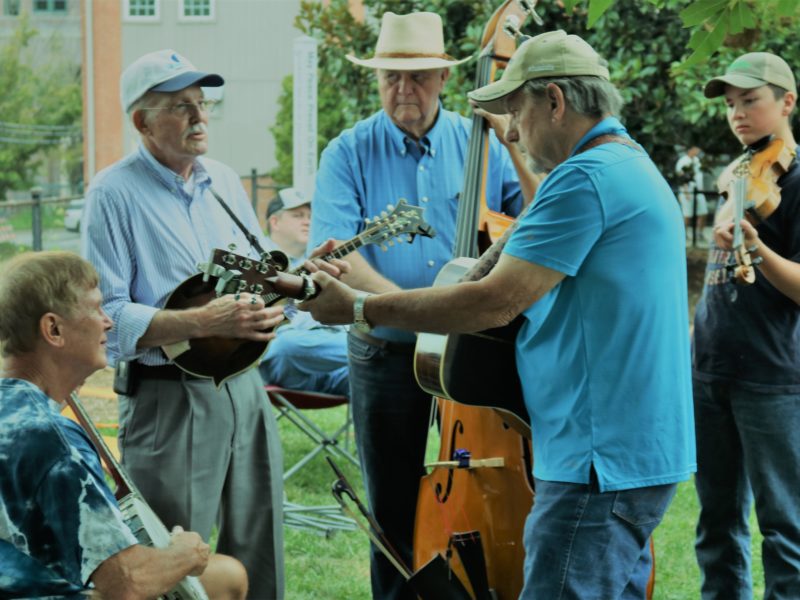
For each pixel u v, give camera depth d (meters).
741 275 3.55
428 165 4.02
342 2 10.91
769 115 3.86
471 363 3.17
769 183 3.73
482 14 9.83
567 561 2.78
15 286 2.46
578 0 3.32
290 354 5.79
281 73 21.61
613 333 2.75
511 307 2.79
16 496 2.33
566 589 2.78
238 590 3.17
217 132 21.86
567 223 2.72
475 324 2.84
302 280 3.10
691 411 2.92
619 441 2.76
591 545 2.77
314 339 5.80
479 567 3.47
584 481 2.76
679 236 2.86
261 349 3.50
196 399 3.47
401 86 3.92
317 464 6.30
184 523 3.47
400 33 3.92
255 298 3.36
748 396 3.80
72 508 2.34
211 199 3.65
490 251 3.02
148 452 3.48
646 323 2.76
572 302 2.79
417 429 3.99
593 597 2.78
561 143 2.86
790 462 3.79
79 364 2.52
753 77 3.83
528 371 2.91
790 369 3.77
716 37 3.45
